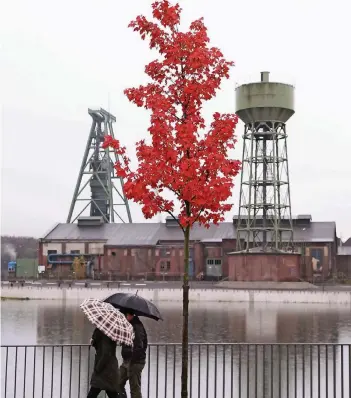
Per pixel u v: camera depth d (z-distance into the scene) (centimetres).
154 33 1625
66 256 12962
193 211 1609
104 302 1432
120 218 15412
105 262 12712
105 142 1602
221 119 1609
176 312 7100
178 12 1625
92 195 15312
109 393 1335
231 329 5388
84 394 2427
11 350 3825
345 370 3091
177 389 2523
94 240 12850
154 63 1628
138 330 1519
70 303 8806
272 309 7475
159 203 1596
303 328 5431
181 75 1627
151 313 1494
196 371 3030
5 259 14700
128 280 12431
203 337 4847
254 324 5772
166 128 1554
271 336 4888
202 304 8356
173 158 1546
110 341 1320
